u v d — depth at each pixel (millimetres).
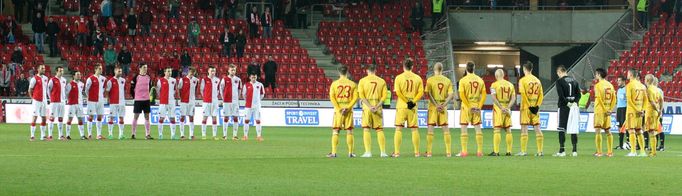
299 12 78875
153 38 71688
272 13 75750
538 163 28891
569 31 74875
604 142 45719
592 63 69562
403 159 30359
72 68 68812
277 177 24188
